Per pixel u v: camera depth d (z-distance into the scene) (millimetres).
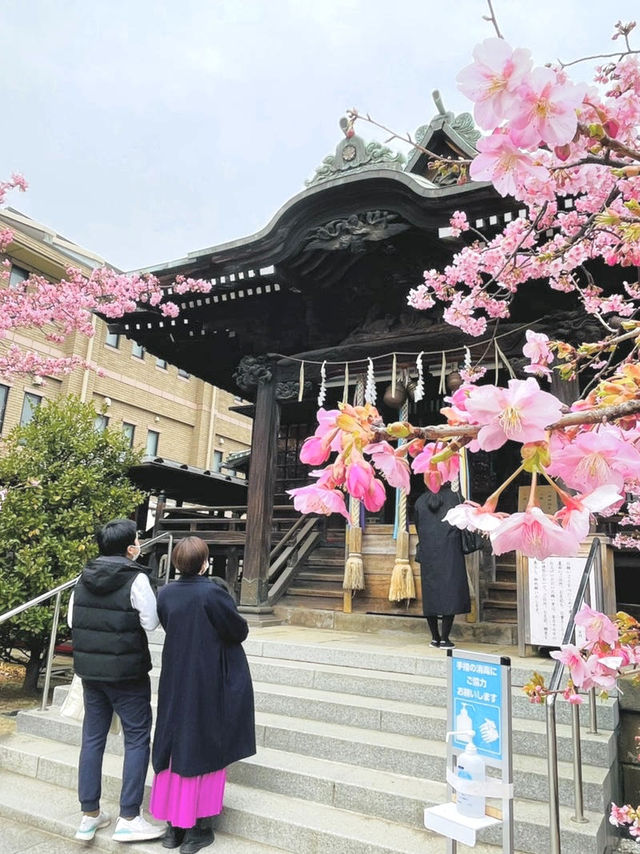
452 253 6492
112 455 8344
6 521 7031
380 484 1293
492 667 2393
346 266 7141
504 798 2268
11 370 9531
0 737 5043
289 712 4520
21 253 15148
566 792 3240
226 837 3359
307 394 9320
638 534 5195
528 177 1726
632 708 4172
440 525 5488
